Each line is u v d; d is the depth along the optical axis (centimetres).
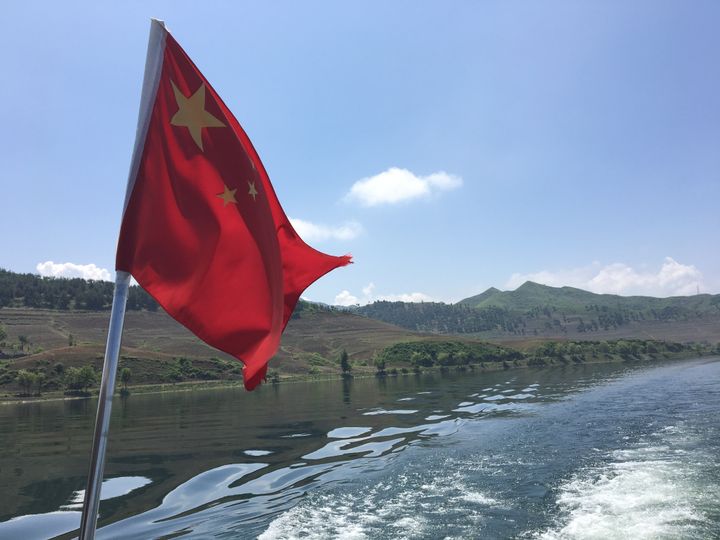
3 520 1293
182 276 476
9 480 1795
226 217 497
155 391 8200
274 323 482
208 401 5678
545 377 7512
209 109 506
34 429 3538
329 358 14488
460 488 1494
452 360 12169
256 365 448
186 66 502
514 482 1548
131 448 2405
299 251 602
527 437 2355
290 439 2534
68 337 15688
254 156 564
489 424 2808
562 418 2973
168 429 3144
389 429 2755
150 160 480
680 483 1477
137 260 460
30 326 16650
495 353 13300
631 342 14588
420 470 1731
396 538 1105
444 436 2450
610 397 4219
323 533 1142
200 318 475
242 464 1927
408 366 12112
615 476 1584
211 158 501
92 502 369
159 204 477
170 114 494
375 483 1571
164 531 1173
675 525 1129
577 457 1884
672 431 2422
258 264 498
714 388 4891
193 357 11038
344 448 2212
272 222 512
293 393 6438
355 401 4734
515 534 1111
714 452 1897
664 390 4781
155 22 495
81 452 2412
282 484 1591
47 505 1434
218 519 1252
